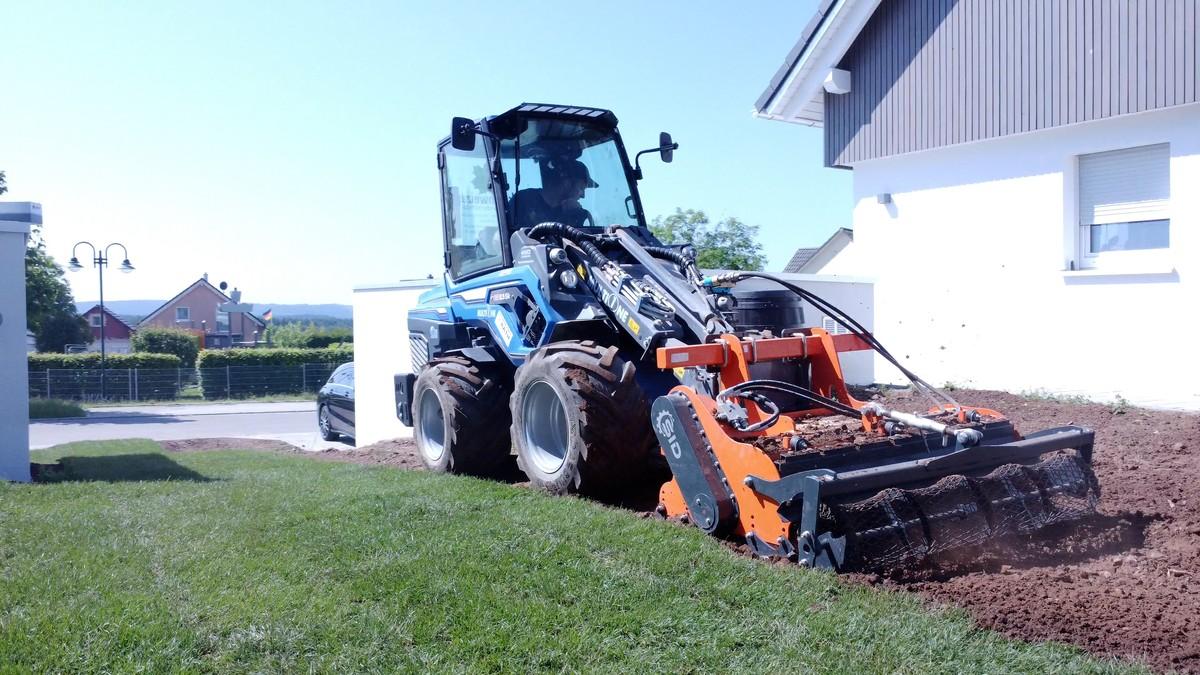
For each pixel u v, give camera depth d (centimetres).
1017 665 358
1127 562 488
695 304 620
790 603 418
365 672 358
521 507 609
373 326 1459
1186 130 1063
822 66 1443
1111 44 1115
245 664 364
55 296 4188
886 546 464
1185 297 1072
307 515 604
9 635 382
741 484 507
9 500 687
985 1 1250
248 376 3812
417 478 765
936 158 1340
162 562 495
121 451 1171
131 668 357
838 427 550
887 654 367
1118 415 977
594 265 698
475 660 367
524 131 784
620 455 619
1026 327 1238
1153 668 356
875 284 1427
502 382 812
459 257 858
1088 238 1191
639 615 407
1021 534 509
